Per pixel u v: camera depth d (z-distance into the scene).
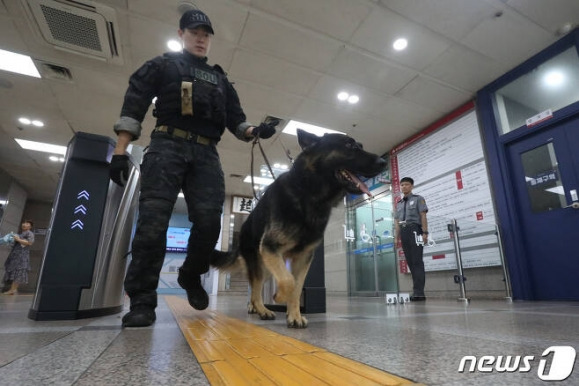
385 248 4.81
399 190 6.47
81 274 1.75
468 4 3.46
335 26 3.74
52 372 0.63
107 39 3.85
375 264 4.99
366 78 4.67
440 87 4.89
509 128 4.61
